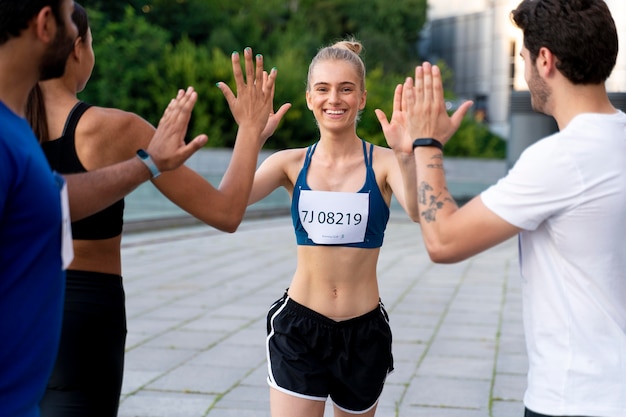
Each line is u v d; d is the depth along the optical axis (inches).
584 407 70.1
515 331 234.4
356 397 108.4
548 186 70.8
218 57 901.8
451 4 1505.9
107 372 87.9
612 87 524.4
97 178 73.5
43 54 64.3
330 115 106.6
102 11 983.0
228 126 890.1
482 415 161.0
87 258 87.0
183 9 1081.4
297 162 111.2
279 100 912.3
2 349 61.0
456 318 252.1
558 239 72.0
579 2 71.2
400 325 242.1
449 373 190.4
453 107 1136.8
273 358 108.0
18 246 61.0
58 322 65.5
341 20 1359.5
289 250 414.0
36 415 65.0
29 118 85.0
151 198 526.0
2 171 58.5
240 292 291.7
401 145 87.0
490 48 1402.6
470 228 73.5
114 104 860.6
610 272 71.1
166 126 77.0
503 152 1111.6
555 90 73.8
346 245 106.8
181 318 245.9
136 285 302.8
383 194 108.7
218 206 88.8
